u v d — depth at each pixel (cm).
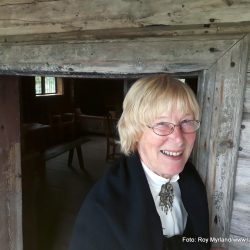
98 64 101
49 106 718
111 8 93
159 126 75
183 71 89
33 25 108
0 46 121
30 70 116
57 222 292
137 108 76
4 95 145
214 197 92
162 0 86
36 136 344
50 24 105
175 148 77
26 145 324
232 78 83
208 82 87
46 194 354
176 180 87
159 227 75
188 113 76
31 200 248
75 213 311
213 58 84
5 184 154
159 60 91
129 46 94
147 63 93
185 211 92
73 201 339
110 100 844
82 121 760
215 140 89
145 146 79
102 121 737
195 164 95
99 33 99
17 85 153
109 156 505
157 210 84
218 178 90
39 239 263
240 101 83
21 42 116
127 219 73
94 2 96
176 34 89
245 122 85
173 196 87
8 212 158
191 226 89
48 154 363
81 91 841
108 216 72
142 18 89
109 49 98
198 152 93
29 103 653
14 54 118
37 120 678
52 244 258
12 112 152
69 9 100
